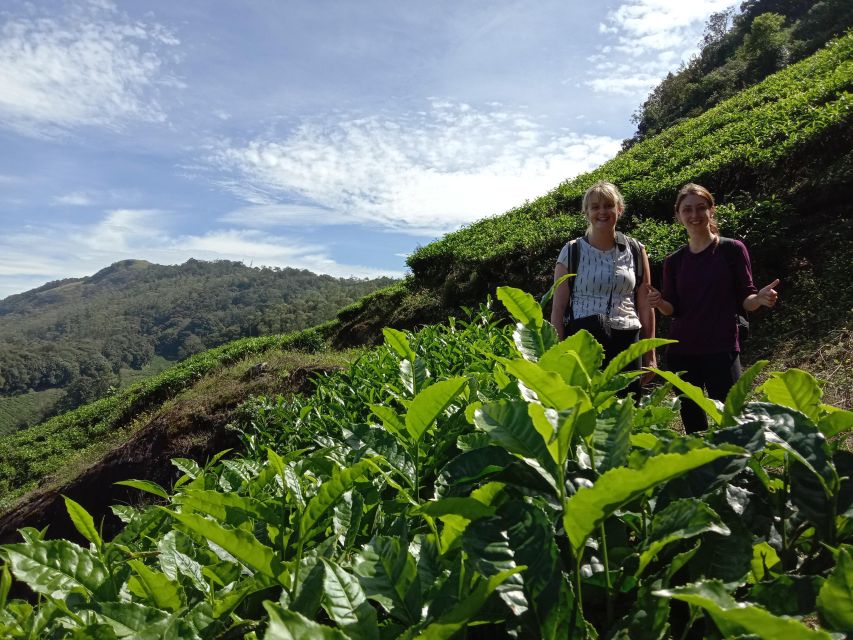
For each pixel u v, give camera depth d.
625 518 0.95
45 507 8.92
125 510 1.54
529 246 12.15
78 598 0.94
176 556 1.10
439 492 1.00
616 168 17.38
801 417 0.95
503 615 0.72
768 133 10.72
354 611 0.76
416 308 14.54
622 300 3.65
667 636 0.84
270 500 1.32
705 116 19.33
